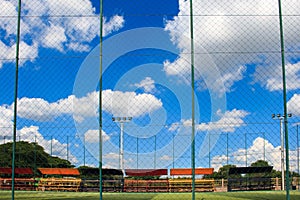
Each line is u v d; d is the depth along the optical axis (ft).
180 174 82.94
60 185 83.15
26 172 84.94
